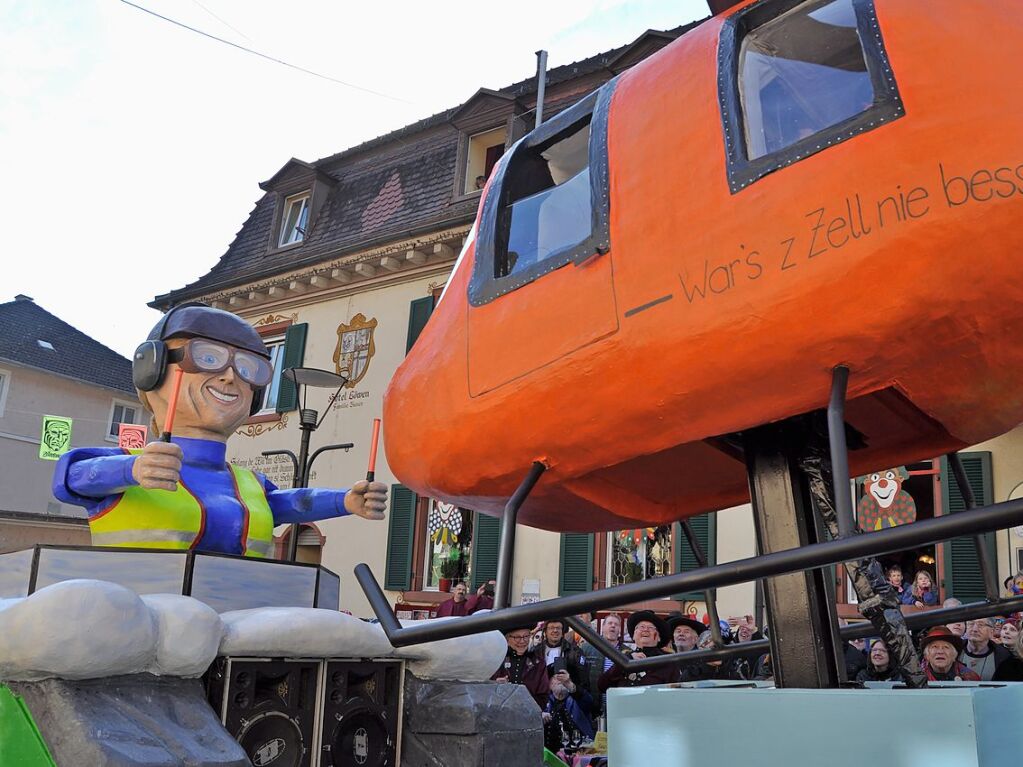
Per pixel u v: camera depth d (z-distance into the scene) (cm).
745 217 160
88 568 290
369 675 298
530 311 193
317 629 273
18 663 222
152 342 382
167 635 241
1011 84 143
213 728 241
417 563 1256
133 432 1221
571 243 194
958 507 845
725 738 155
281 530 1380
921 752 135
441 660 311
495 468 201
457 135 1455
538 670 570
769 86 169
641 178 180
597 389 178
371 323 1384
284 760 270
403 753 306
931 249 141
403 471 223
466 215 1258
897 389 183
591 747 516
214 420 380
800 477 199
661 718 165
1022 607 210
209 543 353
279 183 1645
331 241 1489
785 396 162
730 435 217
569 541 1100
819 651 186
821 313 150
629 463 232
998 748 137
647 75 195
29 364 2455
